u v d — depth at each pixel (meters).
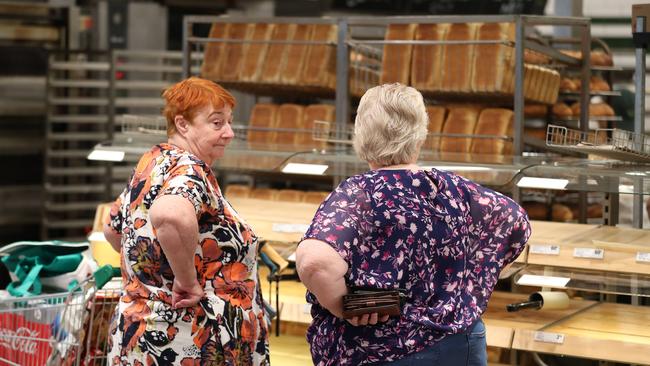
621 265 3.46
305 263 2.56
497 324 3.55
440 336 2.61
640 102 4.06
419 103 2.69
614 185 3.49
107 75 8.29
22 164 8.48
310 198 5.09
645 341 3.31
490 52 4.57
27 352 3.78
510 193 4.73
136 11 8.25
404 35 4.87
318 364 2.76
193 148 3.13
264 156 4.28
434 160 3.99
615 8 7.62
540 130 5.13
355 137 2.73
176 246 2.89
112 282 4.01
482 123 4.72
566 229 3.87
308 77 5.16
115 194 8.43
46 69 8.02
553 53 4.77
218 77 5.41
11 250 4.14
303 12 8.12
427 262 2.62
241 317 3.05
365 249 2.61
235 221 3.05
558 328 3.50
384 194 2.62
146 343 3.00
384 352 2.62
